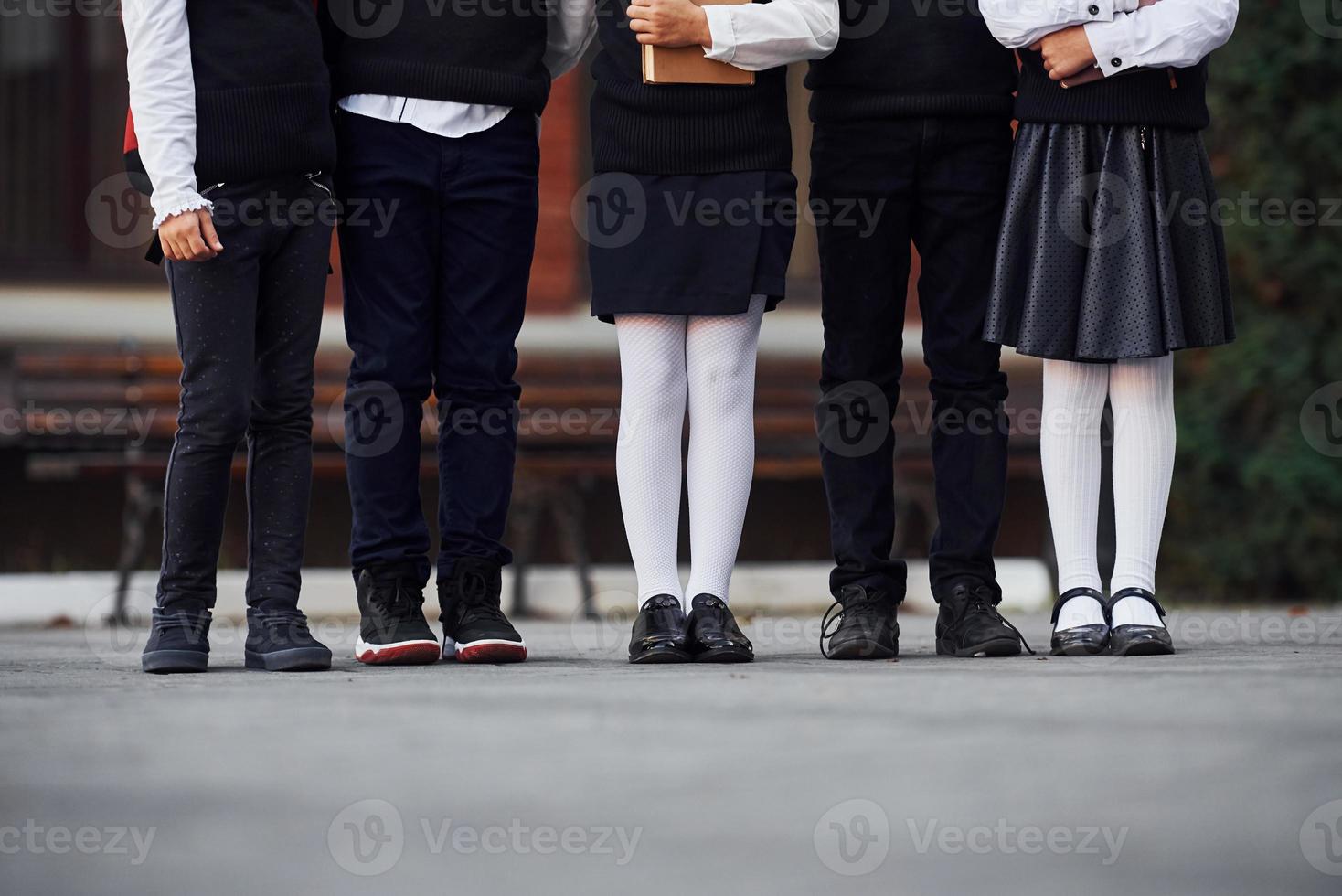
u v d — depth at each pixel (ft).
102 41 82.28
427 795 15.03
